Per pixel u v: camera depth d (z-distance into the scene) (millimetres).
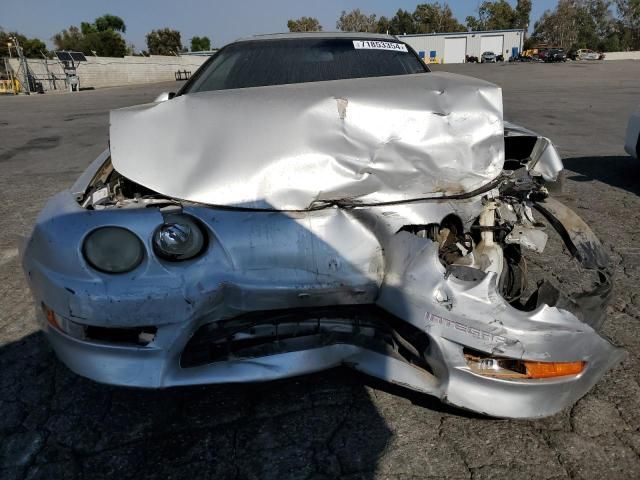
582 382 1775
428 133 2064
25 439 1952
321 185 1937
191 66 42000
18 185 5910
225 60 3139
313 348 1895
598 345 1768
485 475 1755
